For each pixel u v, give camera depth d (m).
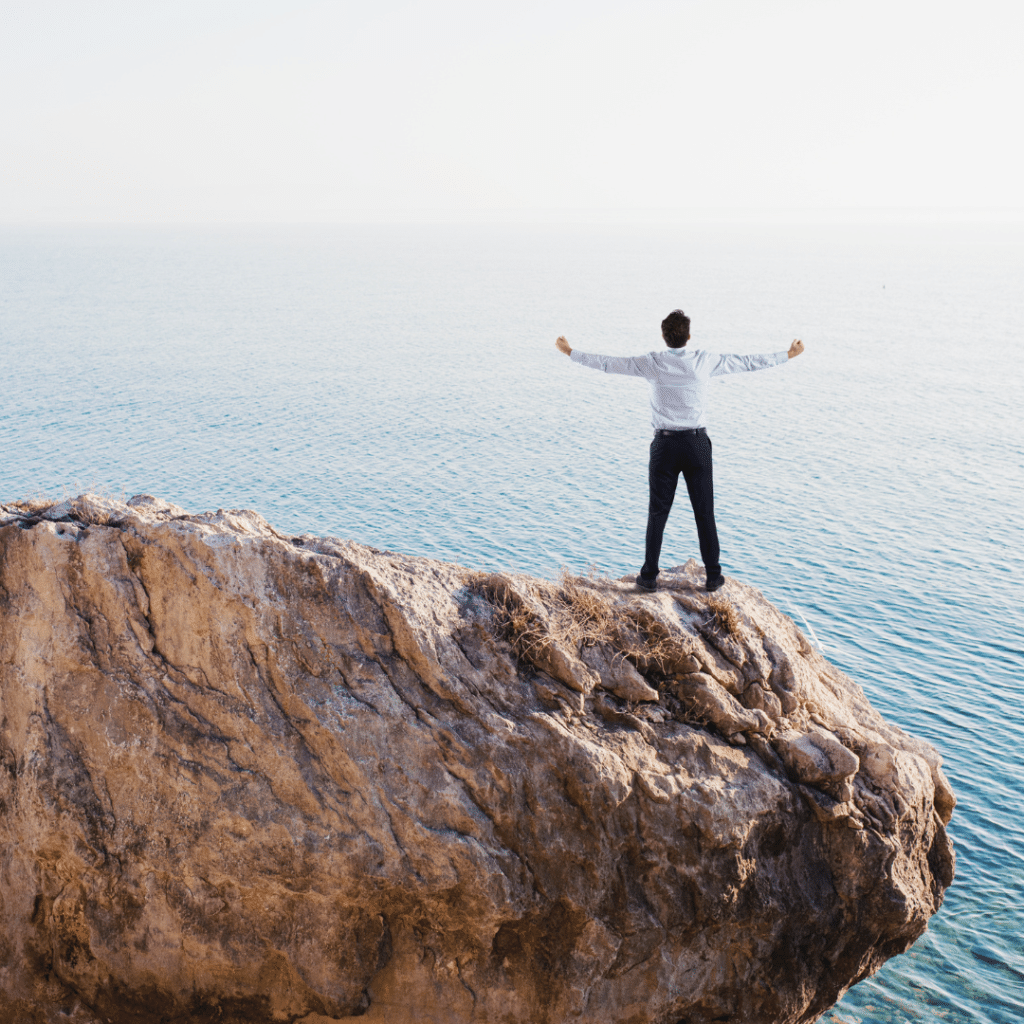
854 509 92.44
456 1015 8.34
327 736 8.00
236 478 106.00
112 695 8.19
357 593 8.38
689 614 9.61
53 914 8.36
